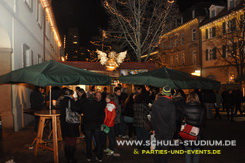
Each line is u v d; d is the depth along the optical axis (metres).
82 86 15.50
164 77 7.84
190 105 4.95
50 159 6.27
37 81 5.63
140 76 8.39
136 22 23.34
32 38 14.38
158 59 31.91
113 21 24.08
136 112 6.93
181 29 38.25
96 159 6.13
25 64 12.41
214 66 30.22
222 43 25.23
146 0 23.25
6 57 9.98
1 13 8.84
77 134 5.77
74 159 5.84
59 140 7.09
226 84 25.70
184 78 8.01
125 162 6.00
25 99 11.88
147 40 25.25
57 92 10.20
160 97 5.10
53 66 6.33
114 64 15.64
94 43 26.09
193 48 34.91
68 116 5.67
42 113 6.30
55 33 29.33
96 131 5.96
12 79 6.03
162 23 24.47
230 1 27.62
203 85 8.16
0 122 6.40
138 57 23.45
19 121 10.41
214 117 14.66
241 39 22.56
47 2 18.50
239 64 22.92
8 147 7.41
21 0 11.69
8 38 9.77
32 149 7.20
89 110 5.88
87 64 15.70
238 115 15.02
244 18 22.42
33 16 14.80
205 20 33.06
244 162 5.99
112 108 6.57
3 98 9.82
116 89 8.32
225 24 27.52
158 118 5.04
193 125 4.86
